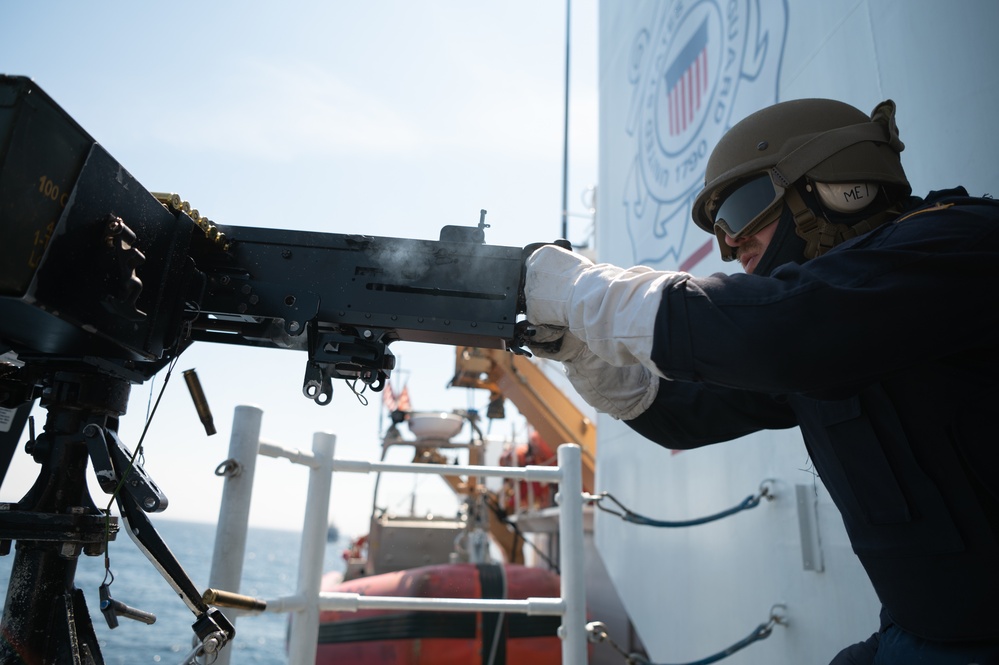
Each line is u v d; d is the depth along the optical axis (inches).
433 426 305.4
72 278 35.6
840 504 44.1
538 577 200.5
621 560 147.3
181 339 50.3
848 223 44.1
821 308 34.2
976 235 36.0
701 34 125.9
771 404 56.4
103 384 44.6
